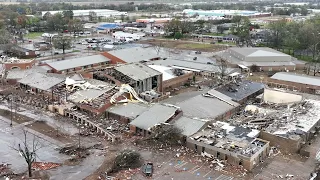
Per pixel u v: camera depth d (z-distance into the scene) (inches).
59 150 2768.2
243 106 3826.3
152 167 2471.7
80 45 7662.4
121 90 3737.7
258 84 4456.2
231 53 6299.2
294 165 2615.7
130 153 2608.3
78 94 3796.8
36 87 4097.0
